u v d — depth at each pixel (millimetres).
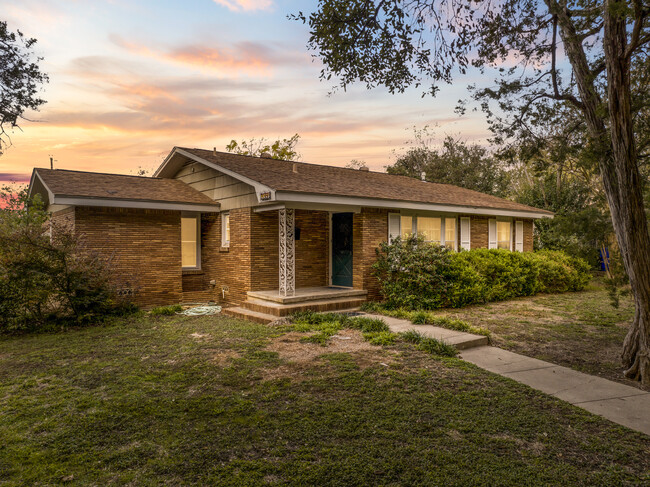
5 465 3352
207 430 3955
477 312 10766
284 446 3637
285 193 9602
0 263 8742
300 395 4828
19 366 6168
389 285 11211
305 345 7164
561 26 6680
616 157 5602
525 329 8797
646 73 6484
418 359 6305
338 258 12602
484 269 12344
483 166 30297
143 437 3826
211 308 11289
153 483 3076
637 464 3414
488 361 6441
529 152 7973
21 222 10320
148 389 5070
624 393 5098
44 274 8750
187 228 13234
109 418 4238
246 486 3010
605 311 11023
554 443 3760
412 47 6938
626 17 5320
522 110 7844
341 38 6777
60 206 12258
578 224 7082
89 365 6125
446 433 3904
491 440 3777
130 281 11086
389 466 3293
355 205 11133
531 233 18203
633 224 5547
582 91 6523
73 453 3537
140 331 8484
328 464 3318
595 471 3283
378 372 5664
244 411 4383
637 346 5824
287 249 10648
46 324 9000
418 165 34031
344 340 7512
